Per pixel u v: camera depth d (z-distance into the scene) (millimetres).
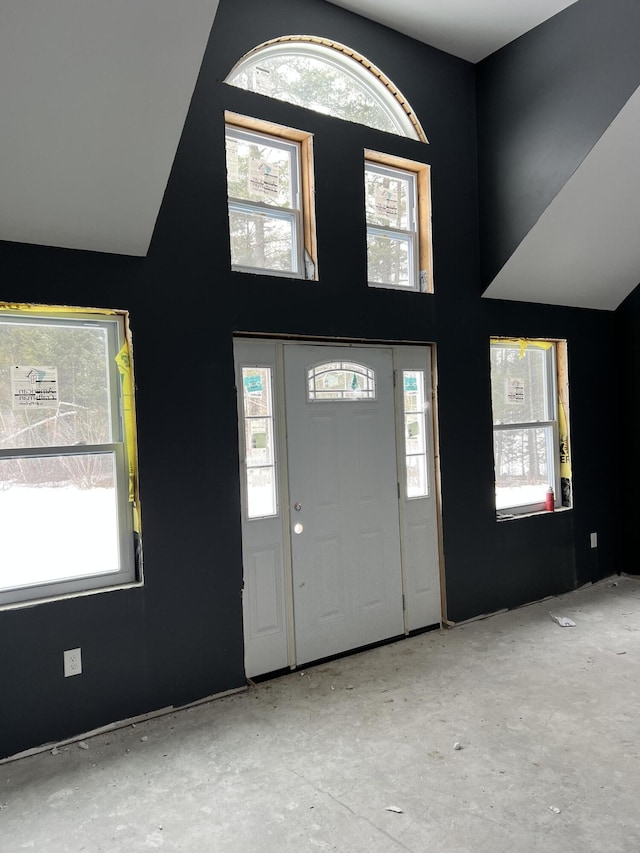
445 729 2764
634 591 4844
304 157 3496
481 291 4285
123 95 2271
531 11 3699
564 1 3611
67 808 2275
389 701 3053
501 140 4109
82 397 2871
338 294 3564
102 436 2920
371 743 2664
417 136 3975
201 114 3080
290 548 3465
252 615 3320
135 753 2635
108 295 2820
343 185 3582
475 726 2781
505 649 3693
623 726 2742
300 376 3527
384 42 3768
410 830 2100
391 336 3799
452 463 4141
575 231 4141
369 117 3896
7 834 2143
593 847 1986
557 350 4930
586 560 4992
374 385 3836
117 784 2414
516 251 4047
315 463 3574
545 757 2516
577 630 3988
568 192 3809
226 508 3168
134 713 2898
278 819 2180
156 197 2682
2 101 2129
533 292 4512
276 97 3506
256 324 3260
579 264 4473
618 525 5246
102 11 2020
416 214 4055
